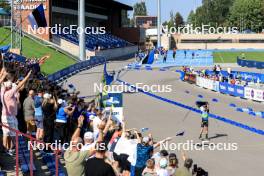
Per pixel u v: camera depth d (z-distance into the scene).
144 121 32.47
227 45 125.25
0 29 69.56
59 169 13.98
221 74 56.62
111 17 125.62
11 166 13.12
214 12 189.88
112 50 96.88
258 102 43.00
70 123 16.72
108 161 8.64
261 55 108.06
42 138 14.77
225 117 34.41
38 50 69.56
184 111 37.16
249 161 21.92
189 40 126.56
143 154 13.42
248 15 157.62
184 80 58.94
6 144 12.88
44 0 78.56
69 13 93.81
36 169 13.40
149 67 78.38
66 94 20.06
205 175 14.66
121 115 22.12
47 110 16.05
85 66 66.81
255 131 29.31
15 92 12.55
